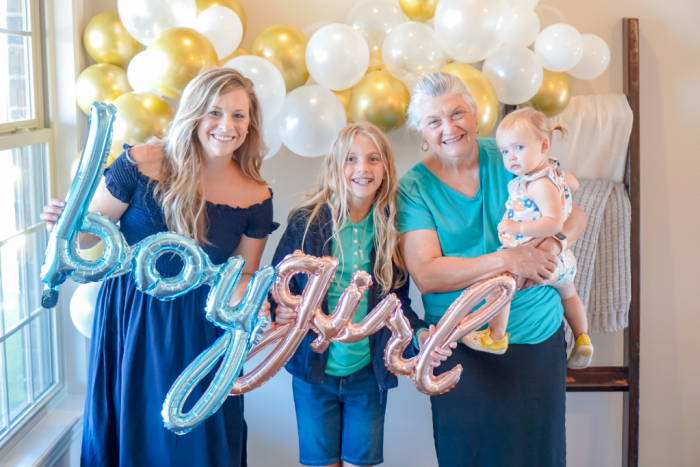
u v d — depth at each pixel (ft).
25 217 6.45
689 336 8.08
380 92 6.04
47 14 6.56
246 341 3.84
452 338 4.56
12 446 6.04
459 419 5.71
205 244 5.06
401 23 6.42
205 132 4.78
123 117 5.71
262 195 5.42
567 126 7.14
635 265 7.38
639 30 7.45
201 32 6.02
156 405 5.00
